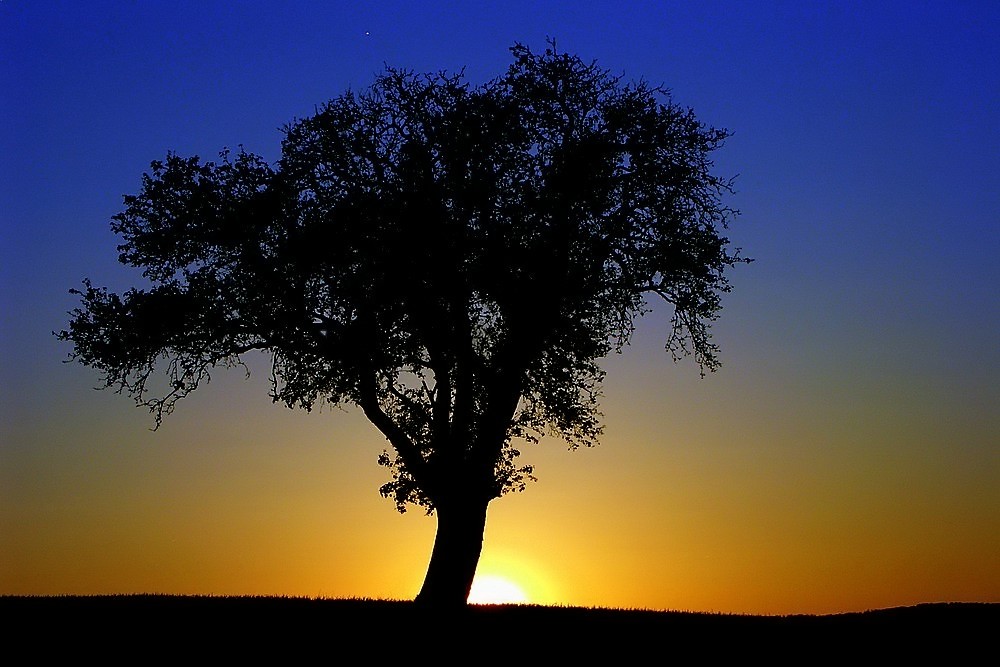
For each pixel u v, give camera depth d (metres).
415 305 35.34
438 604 34.75
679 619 36.03
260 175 36.66
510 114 36.06
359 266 35.66
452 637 32.09
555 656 30.61
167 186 36.41
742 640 32.91
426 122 36.19
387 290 35.06
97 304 36.19
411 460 35.78
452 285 35.34
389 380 36.03
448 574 35.03
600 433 38.53
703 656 31.05
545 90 36.50
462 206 35.66
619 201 36.91
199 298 35.50
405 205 35.34
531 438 38.47
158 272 36.81
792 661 30.77
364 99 36.91
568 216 35.91
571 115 36.78
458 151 35.69
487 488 35.66
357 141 36.28
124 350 35.56
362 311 35.16
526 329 35.69
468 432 36.09
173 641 30.80
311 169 36.34
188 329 35.59
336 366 35.25
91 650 29.80
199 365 36.41
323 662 29.33
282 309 35.59
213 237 35.56
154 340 35.47
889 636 33.56
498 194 35.81
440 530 35.44
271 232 35.91
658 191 37.00
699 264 36.91
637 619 35.69
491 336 37.00
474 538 35.50
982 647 32.34
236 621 33.19
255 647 30.42
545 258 35.62
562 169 35.47
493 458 35.66
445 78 36.91
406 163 35.88
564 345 37.06
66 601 36.78
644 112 36.94
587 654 30.92
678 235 36.91
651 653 31.20
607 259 36.72
